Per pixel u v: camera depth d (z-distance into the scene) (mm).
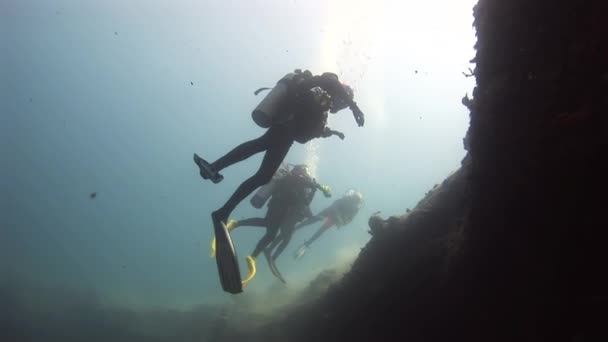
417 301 3641
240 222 7738
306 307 6648
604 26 1708
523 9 2186
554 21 1979
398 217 4855
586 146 1751
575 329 1938
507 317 2414
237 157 3295
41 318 12062
